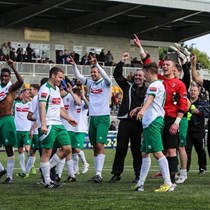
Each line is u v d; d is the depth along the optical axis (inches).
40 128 488.1
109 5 1911.9
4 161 892.6
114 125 1459.2
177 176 580.1
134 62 1913.1
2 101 549.0
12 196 430.9
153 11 2023.9
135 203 388.8
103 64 1964.8
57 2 1774.1
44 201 402.0
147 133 452.4
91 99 577.0
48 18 2028.8
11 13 1902.1
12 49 1829.5
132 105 550.6
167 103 474.9
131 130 550.9
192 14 2015.3
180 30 2336.4
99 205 380.2
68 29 2074.3
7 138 546.3
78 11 1961.1
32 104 605.6
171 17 2060.8
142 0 1855.3
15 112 692.7
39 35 2014.0
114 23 2180.1
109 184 528.4
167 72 477.4
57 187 492.1
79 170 731.4
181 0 1931.6
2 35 1940.2
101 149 563.5
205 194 437.1
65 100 638.5
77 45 2100.1
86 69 1732.3
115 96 1673.2
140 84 550.6
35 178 608.7
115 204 384.2
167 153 480.7
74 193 446.9
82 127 658.2
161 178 586.9
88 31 2122.3
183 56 520.1
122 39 2204.7
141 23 2158.0
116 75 556.7
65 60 1878.7
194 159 956.6
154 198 412.8
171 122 473.4
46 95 480.7
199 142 641.6
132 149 553.6
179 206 376.2
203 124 634.2
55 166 546.3
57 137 494.0
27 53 1798.7
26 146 691.4
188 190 466.6
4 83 553.9
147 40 2304.4
